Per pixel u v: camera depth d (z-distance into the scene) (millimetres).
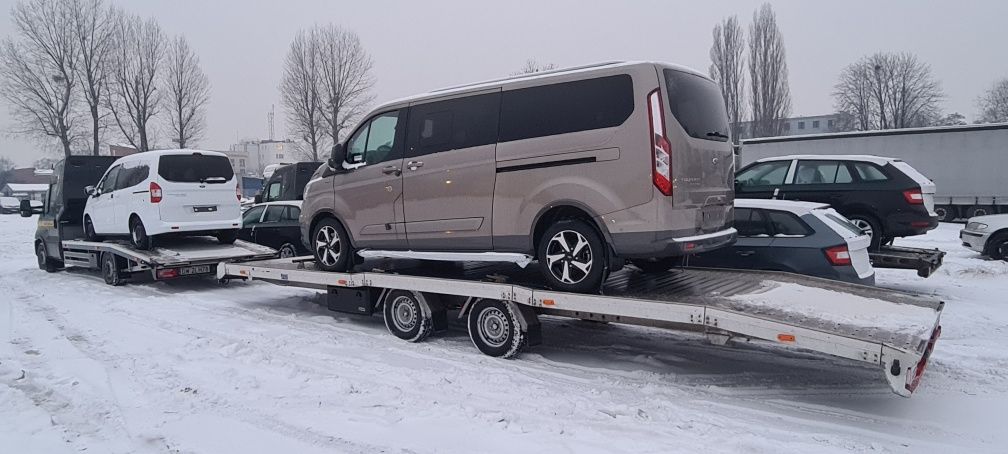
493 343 6570
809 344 4875
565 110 5969
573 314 6223
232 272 9195
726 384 5723
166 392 5613
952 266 11766
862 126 55406
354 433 4680
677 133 5562
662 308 5496
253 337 7516
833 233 7402
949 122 59250
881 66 54281
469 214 6531
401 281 7055
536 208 6070
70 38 32375
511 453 4332
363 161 7512
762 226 7828
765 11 41469
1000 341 7043
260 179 47312
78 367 6414
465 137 6598
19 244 21422
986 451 4371
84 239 13164
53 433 4781
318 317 8625
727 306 5430
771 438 4555
